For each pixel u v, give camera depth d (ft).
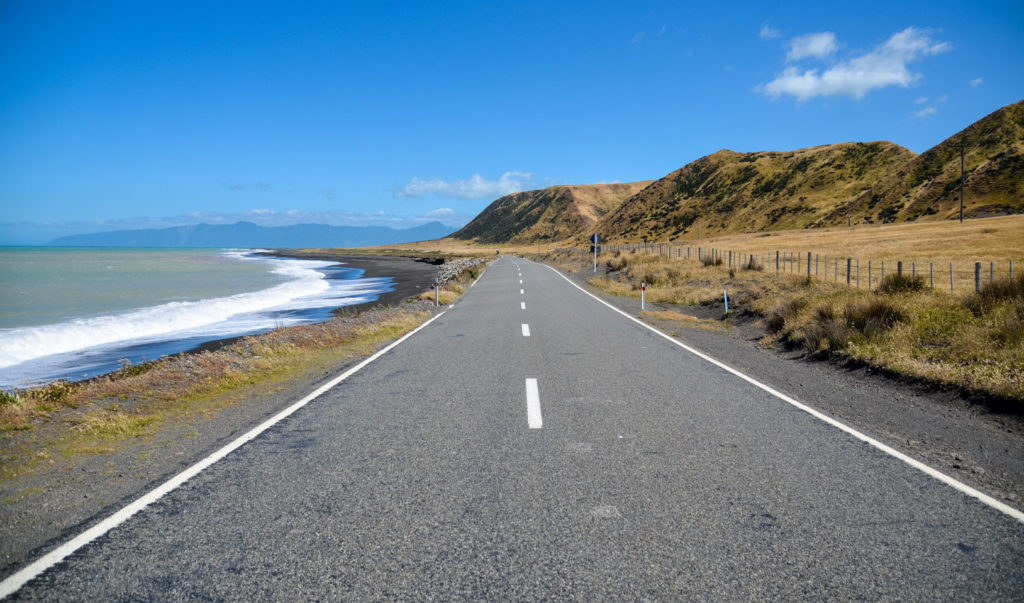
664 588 8.76
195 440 17.04
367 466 14.30
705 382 25.03
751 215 408.67
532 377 26.07
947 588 8.79
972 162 298.15
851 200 349.20
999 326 28.12
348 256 463.01
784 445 16.02
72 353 53.47
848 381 26.03
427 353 33.81
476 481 13.21
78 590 8.73
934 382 23.31
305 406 21.04
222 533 10.62
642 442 16.24
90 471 14.34
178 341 59.67
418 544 10.16
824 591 8.70
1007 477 13.84
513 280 117.19
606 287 94.07
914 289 47.91
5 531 10.85
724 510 11.62
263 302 101.24
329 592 8.67
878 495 12.46
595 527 10.82
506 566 9.40
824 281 62.90
